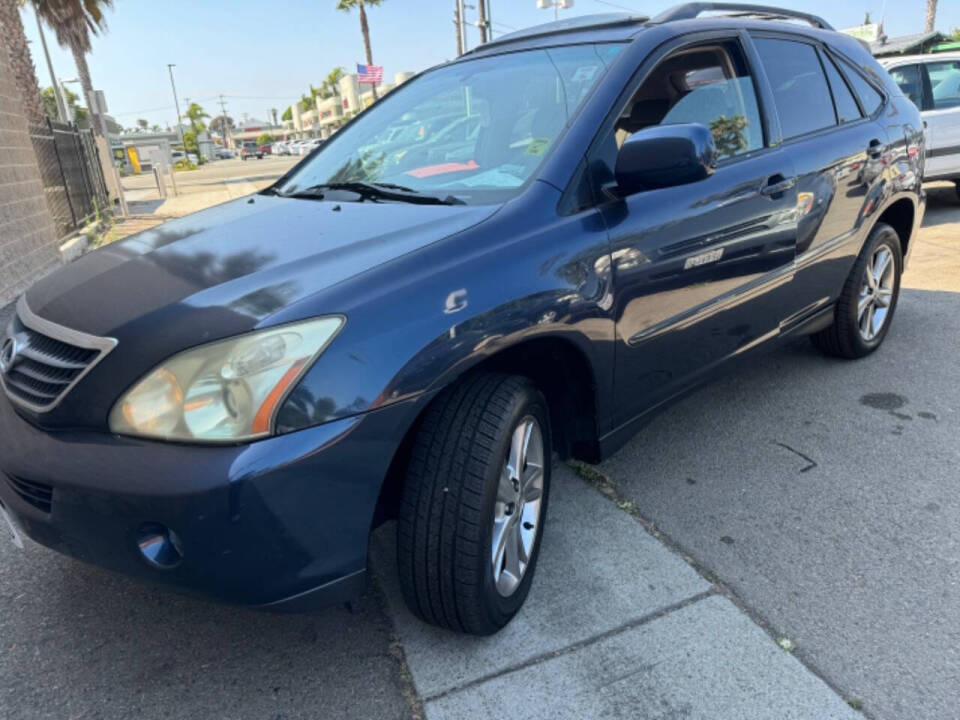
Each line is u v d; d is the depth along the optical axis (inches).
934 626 86.2
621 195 97.0
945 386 151.1
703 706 76.2
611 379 96.8
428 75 135.0
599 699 77.5
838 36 159.5
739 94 122.6
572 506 113.8
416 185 103.0
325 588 71.7
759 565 98.2
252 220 100.3
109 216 582.9
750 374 162.4
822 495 114.4
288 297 72.1
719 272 111.1
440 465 77.3
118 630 91.2
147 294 78.2
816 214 132.0
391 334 72.2
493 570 82.2
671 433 136.5
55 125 450.0
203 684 82.2
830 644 84.0
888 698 76.5
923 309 201.0
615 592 93.7
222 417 66.8
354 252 80.6
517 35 131.1
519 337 81.5
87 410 71.7
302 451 66.9
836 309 155.3
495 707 77.0
